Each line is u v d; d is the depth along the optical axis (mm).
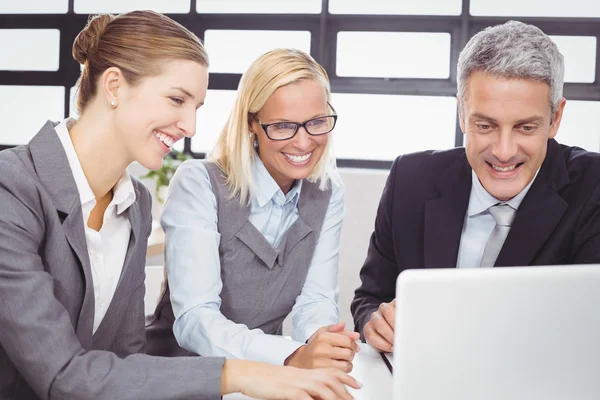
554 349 881
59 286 1161
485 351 865
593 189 1531
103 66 1193
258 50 4535
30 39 4652
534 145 1400
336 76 4520
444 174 1704
